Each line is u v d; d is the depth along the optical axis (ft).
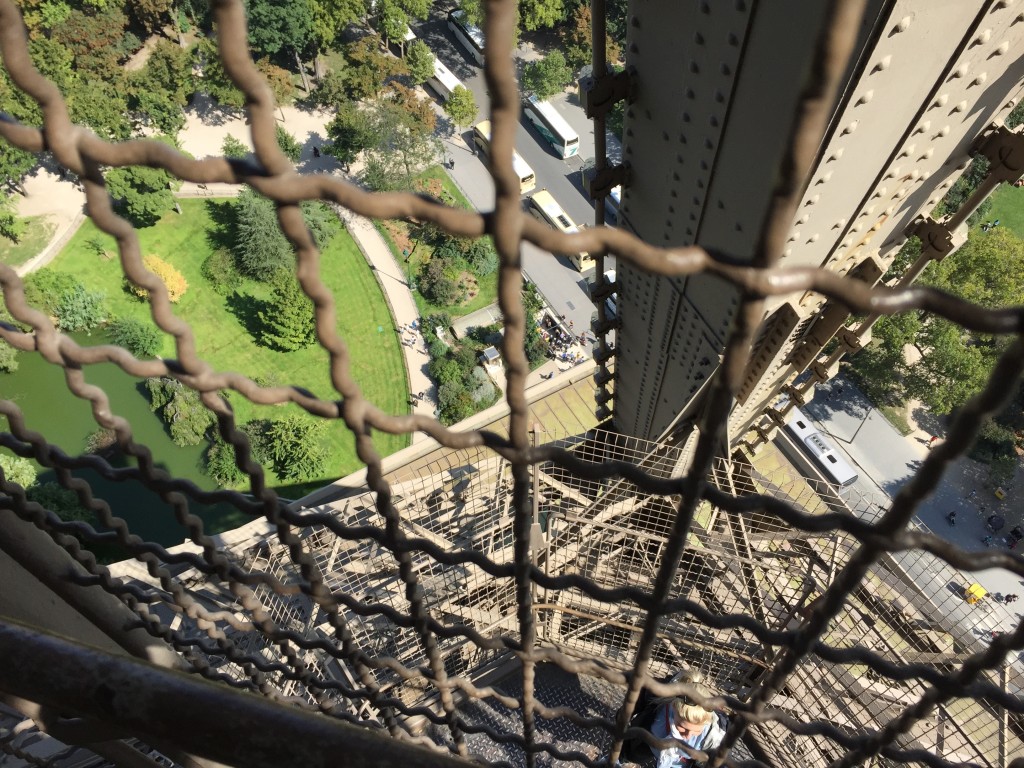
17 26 3.99
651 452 24.48
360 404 6.03
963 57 11.42
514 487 6.52
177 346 5.83
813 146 3.57
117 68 90.68
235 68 4.00
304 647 10.43
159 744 6.16
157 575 9.86
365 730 5.79
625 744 20.88
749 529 24.76
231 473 70.79
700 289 16.90
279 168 4.50
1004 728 19.38
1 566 9.34
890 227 16.19
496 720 24.61
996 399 4.09
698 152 13.89
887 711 21.88
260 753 5.68
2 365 75.46
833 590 6.40
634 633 24.50
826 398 77.77
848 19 3.07
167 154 4.50
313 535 25.66
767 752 21.94
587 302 83.97
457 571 25.00
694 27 11.98
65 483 8.09
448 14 106.42
